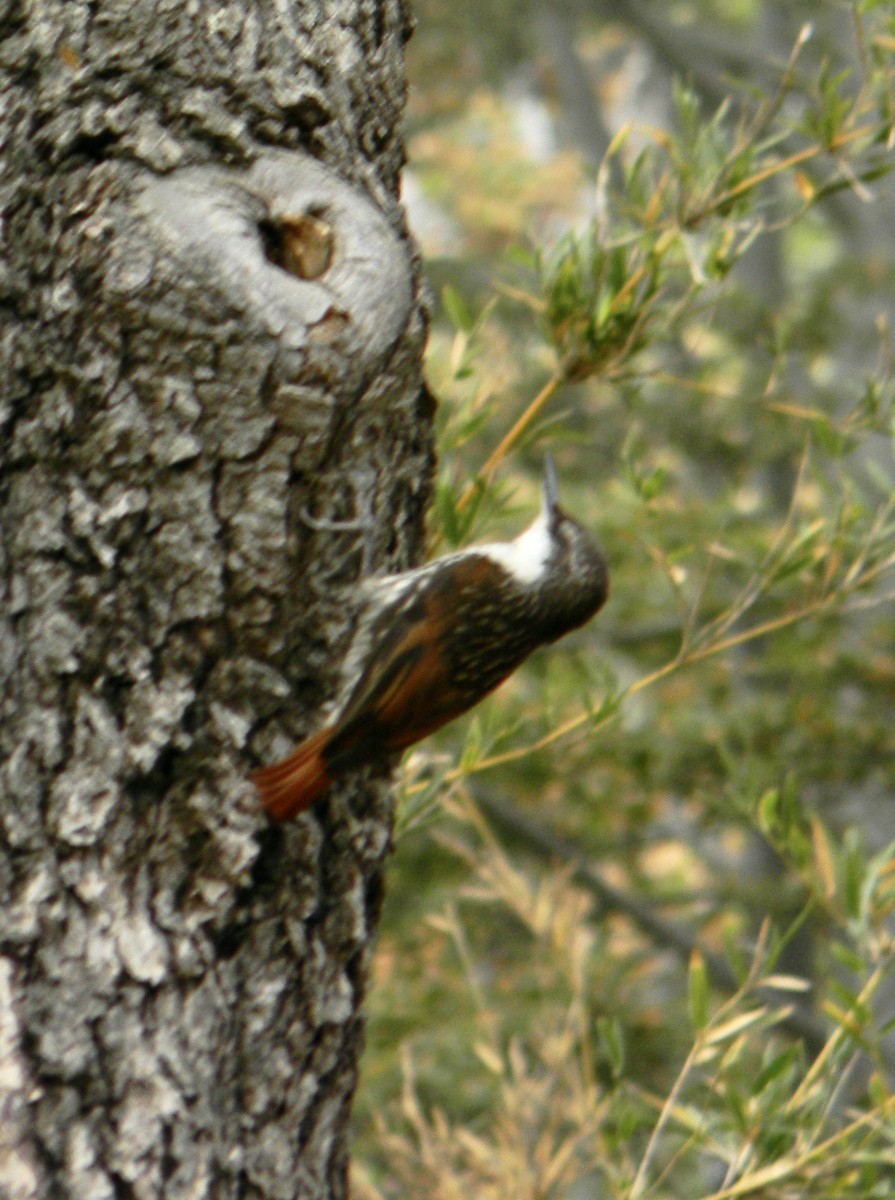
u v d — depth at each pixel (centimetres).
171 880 616
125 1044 595
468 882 1839
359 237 616
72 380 604
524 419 889
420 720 732
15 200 609
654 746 1823
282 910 642
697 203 880
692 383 925
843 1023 826
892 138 890
